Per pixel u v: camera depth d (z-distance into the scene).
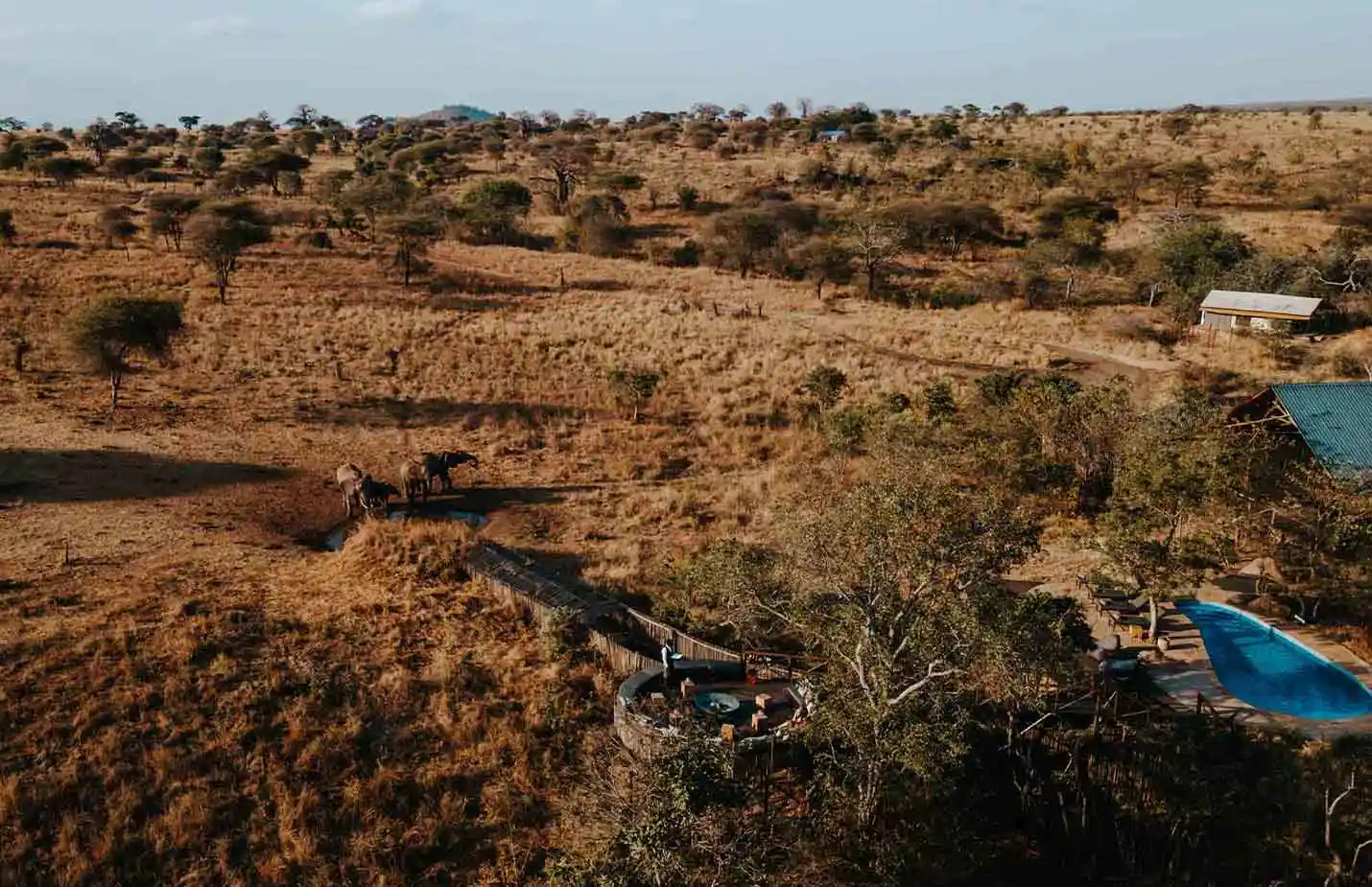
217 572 24.41
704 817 13.49
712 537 28.02
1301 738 18.08
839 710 15.77
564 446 36.44
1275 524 25.50
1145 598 23.12
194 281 59.44
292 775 17.33
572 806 16.84
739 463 35.03
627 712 18.39
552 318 55.22
